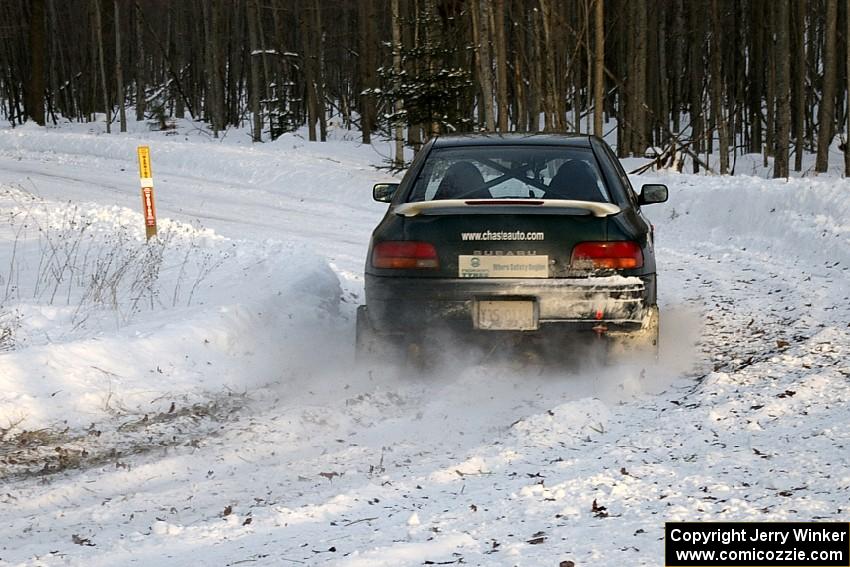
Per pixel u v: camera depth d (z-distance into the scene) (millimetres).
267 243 47219
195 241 49250
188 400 26016
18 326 31328
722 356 28328
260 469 20172
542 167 27062
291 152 128625
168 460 20812
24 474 20641
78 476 20250
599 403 22375
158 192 83625
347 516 16156
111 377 26719
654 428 20891
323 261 40469
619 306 24469
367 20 150250
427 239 24906
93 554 14961
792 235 50344
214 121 186750
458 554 13688
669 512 15148
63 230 52781
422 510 16203
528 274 24547
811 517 14656
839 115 185875
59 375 26156
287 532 15414
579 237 24594
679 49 166000
